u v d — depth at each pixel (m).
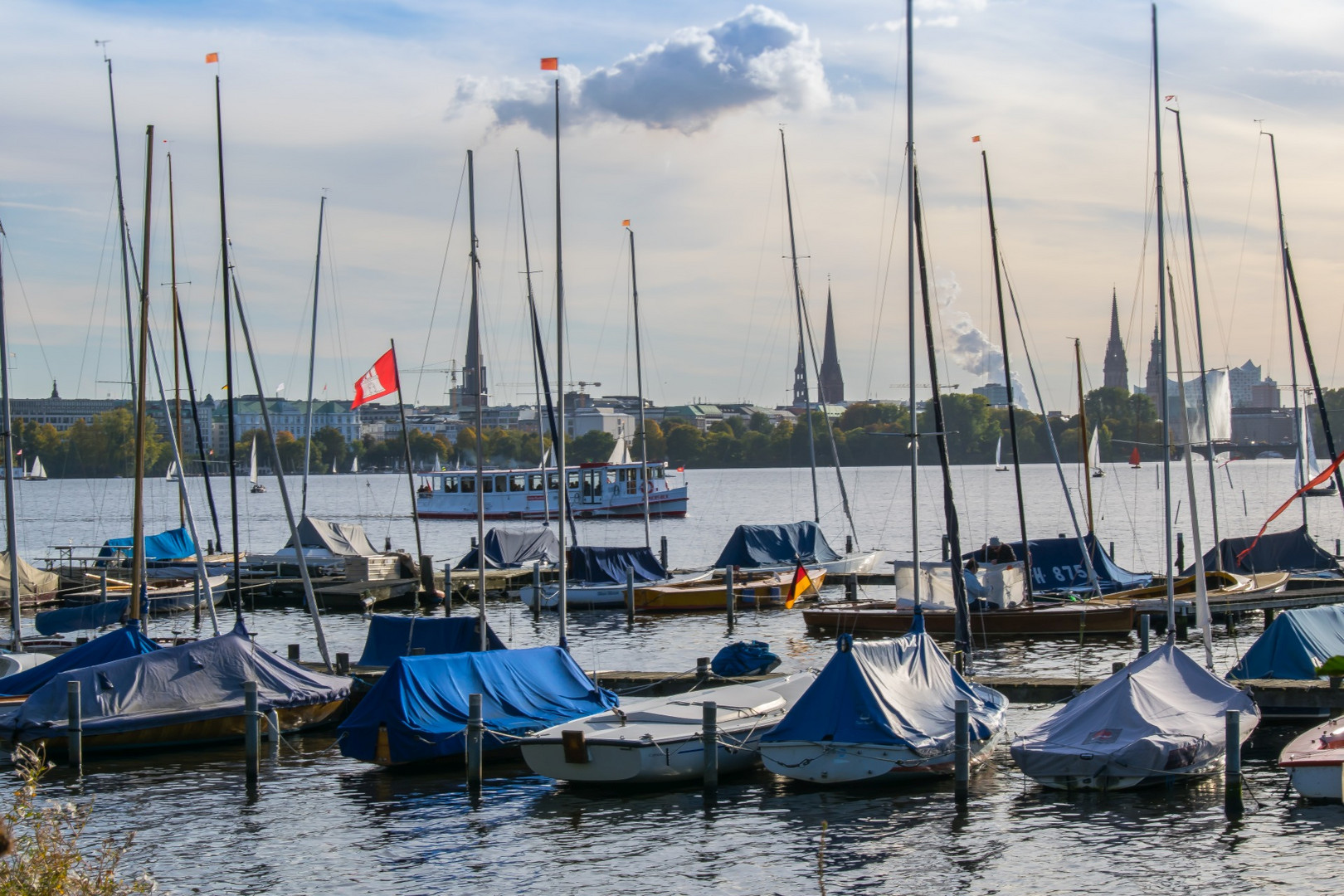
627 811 27.23
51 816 16.39
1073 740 28.05
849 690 28.39
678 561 88.69
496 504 135.75
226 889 23.33
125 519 149.50
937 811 26.75
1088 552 56.28
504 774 30.30
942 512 146.88
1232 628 49.84
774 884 23.14
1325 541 99.75
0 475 195.62
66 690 31.67
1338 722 29.11
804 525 70.44
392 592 64.50
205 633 55.22
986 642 48.59
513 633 54.44
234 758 32.09
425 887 23.28
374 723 30.03
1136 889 22.53
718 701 31.56
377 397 75.56
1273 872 23.16
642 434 75.38
